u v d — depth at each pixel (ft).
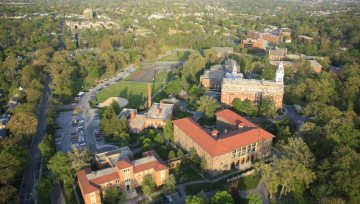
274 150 545.03
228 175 464.65
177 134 560.61
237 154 483.10
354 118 578.25
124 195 395.96
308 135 513.45
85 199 377.91
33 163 494.59
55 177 424.05
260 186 444.55
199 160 478.18
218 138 482.28
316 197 402.72
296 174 395.96
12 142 489.67
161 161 450.30
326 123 549.13
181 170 479.41
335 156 422.82
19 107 625.41
